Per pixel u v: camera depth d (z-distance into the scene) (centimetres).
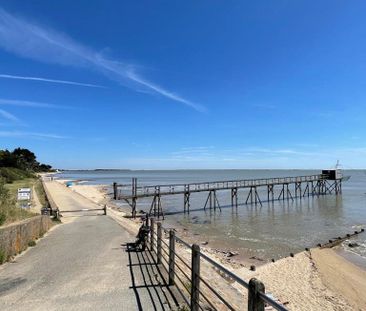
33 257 1020
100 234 1513
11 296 661
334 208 4203
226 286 829
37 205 2964
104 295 661
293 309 1179
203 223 3153
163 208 4350
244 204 4731
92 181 13212
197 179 13962
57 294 669
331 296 1305
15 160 8925
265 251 2039
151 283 740
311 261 1764
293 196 5959
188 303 581
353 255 1927
